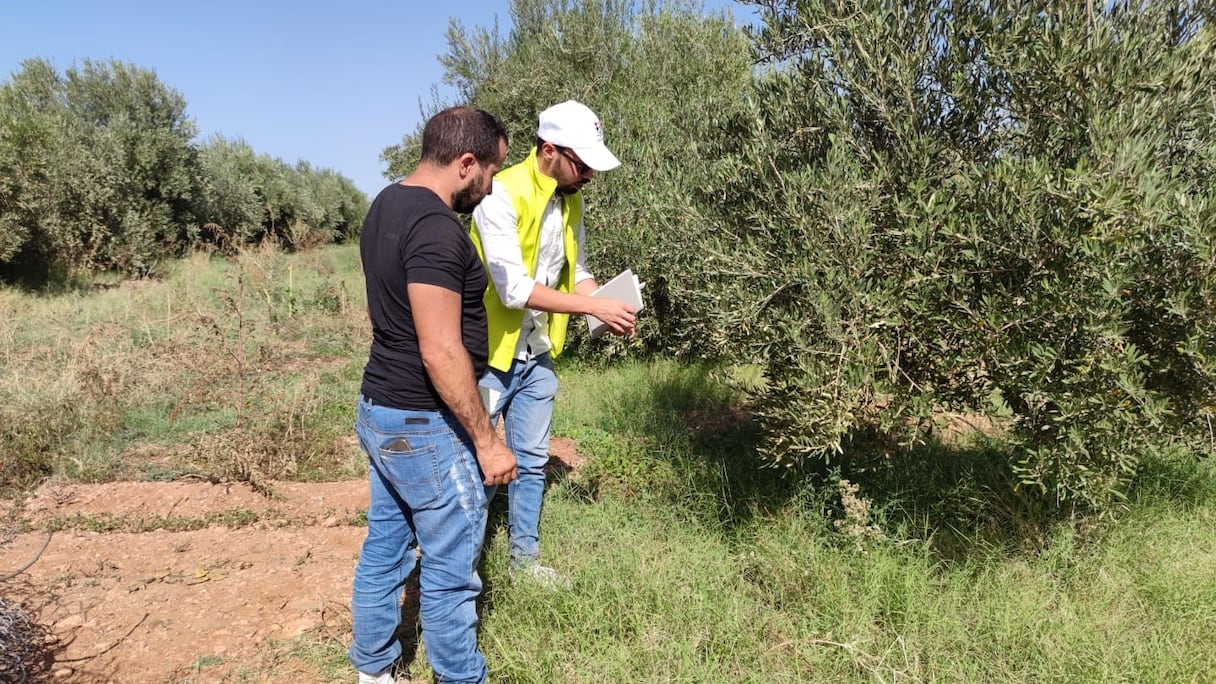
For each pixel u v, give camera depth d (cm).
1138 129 234
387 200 202
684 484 389
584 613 263
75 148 1441
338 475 434
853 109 289
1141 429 245
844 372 265
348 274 1405
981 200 253
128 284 1177
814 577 284
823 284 268
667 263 467
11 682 234
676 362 663
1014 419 311
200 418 511
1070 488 253
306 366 683
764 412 302
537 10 944
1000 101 267
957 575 284
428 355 188
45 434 448
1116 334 226
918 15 272
